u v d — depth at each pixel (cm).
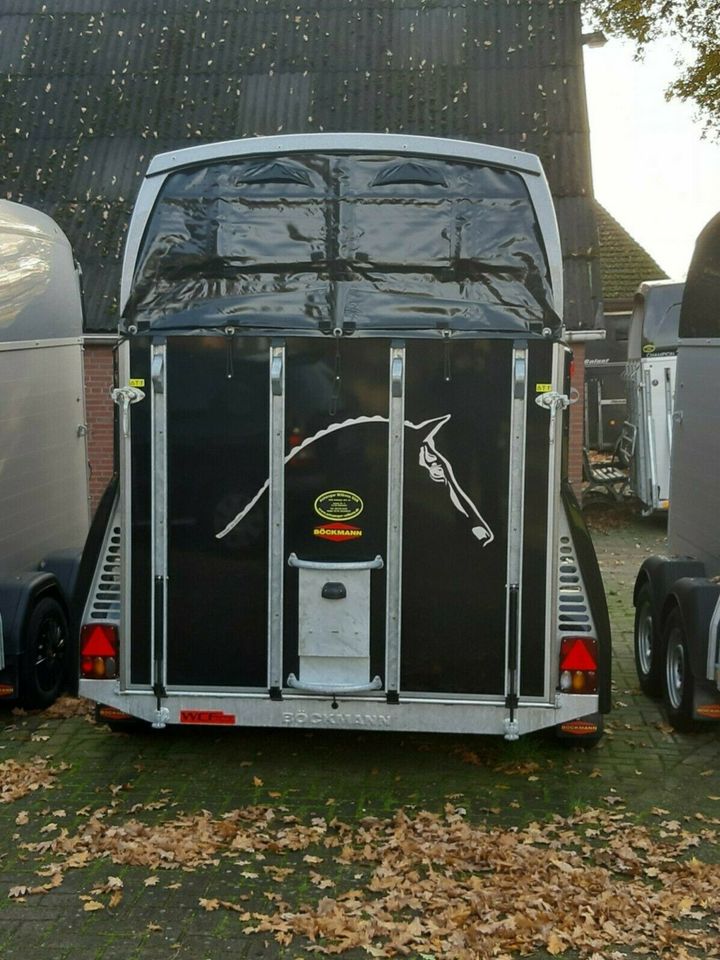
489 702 574
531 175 580
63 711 734
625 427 1723
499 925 439
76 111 1566
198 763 636
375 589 572
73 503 877
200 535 576
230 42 1644
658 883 486
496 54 1593
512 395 561
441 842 521
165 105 1565
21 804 576
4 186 1478
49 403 821
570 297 1334
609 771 627
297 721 581
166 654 583
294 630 577
